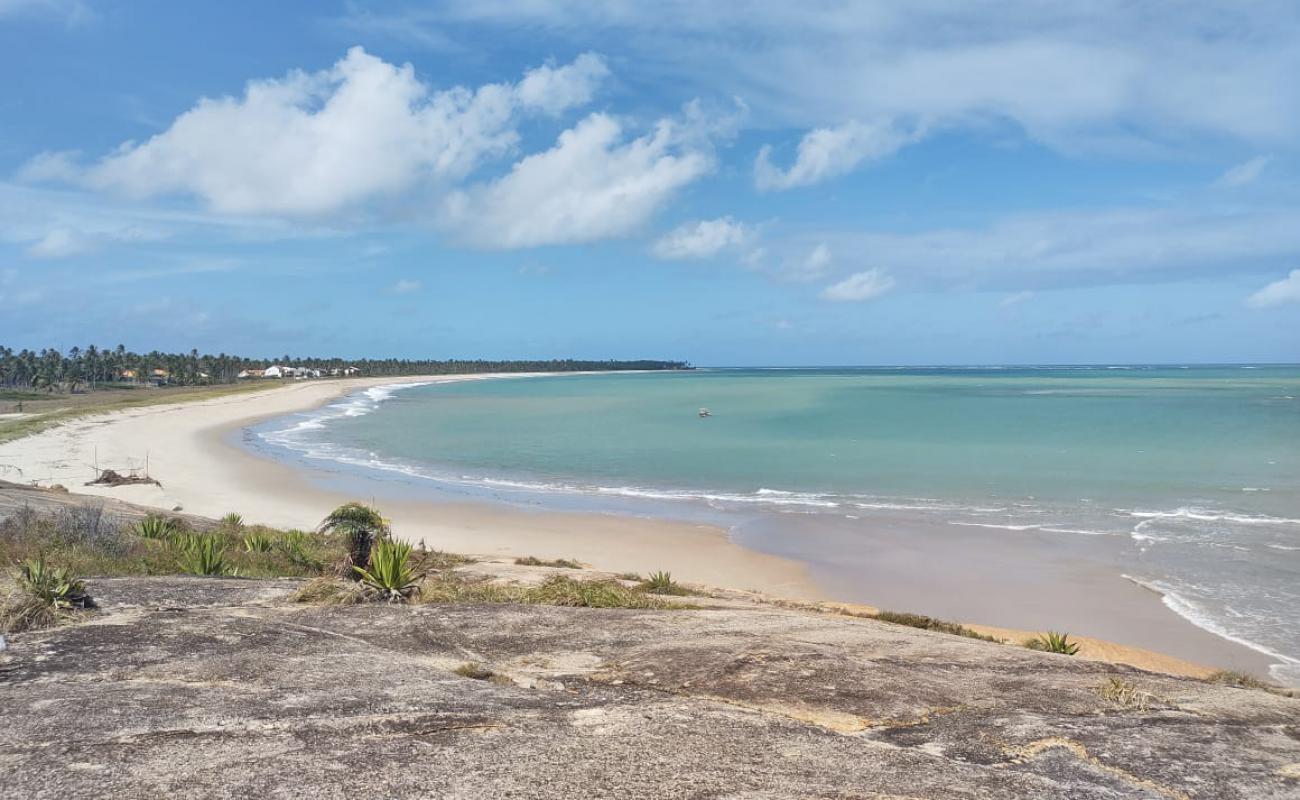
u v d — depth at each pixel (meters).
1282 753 4.81
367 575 10.05
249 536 18.66
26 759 4.29
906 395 131.62
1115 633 17.73
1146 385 171.00
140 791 3.92
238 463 47.78
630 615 8.56
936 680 6.23
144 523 18.55
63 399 119.19
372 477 42.75
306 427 75.62
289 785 4.01
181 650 6.55
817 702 5.68
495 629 7.78
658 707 5.43
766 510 33.03
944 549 25.78
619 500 35.75
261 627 7.45
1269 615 18.64
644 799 3.92
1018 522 29.70
